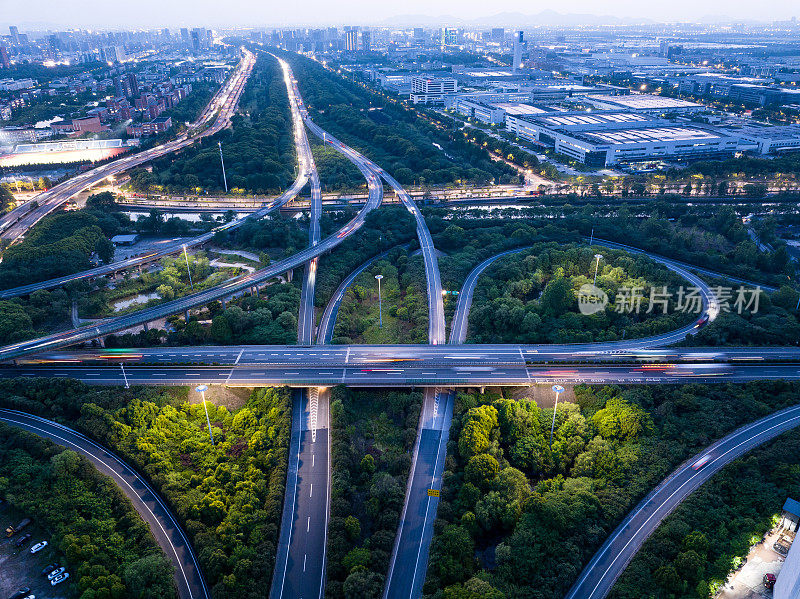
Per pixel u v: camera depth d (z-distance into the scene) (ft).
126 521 581.12
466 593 490.49
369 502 604.49
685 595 503.61
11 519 592.60
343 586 505.25
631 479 627.05
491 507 583.58
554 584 516.73
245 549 547.90
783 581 453.58
